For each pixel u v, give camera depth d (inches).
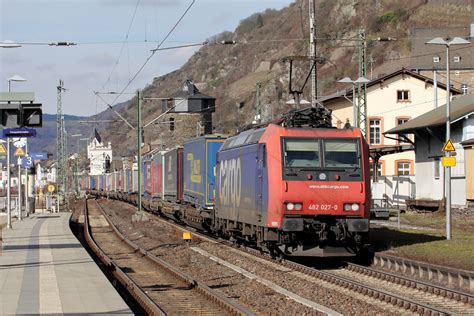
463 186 1755.7
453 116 1747.0
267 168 888.9
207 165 1353.3
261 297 653.3
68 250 1048.8
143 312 594.2
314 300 632.4
